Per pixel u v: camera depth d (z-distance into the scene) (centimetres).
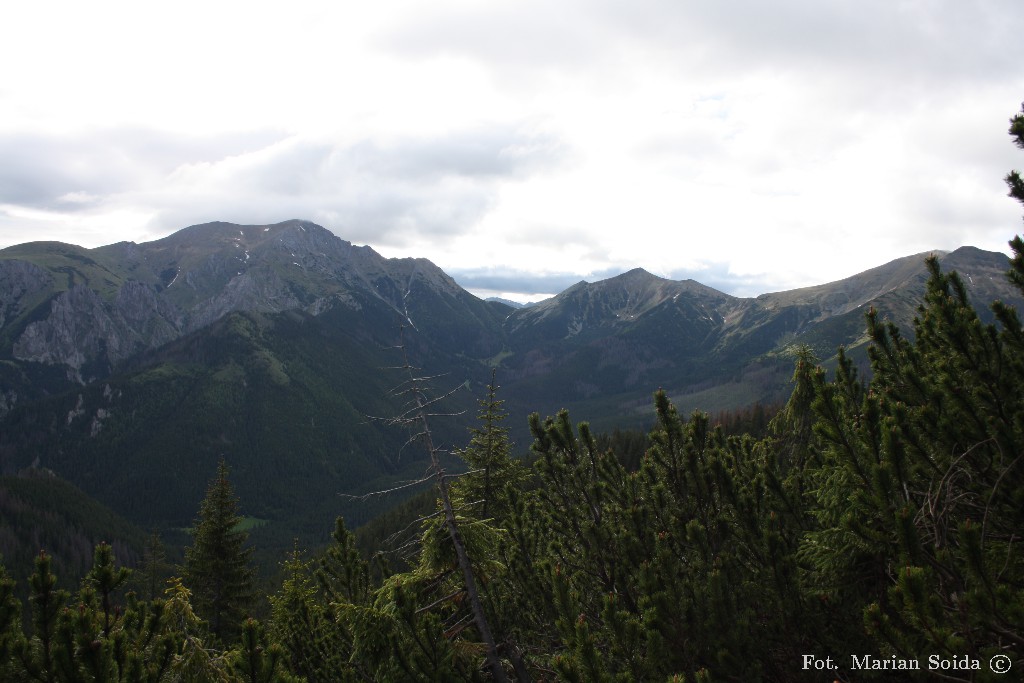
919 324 780
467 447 1964
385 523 6900
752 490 781
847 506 620
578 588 833
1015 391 599
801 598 641
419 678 703
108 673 576
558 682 563
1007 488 571
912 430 617
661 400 859
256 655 617
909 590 437
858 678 597
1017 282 654
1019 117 622
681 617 629
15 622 579
